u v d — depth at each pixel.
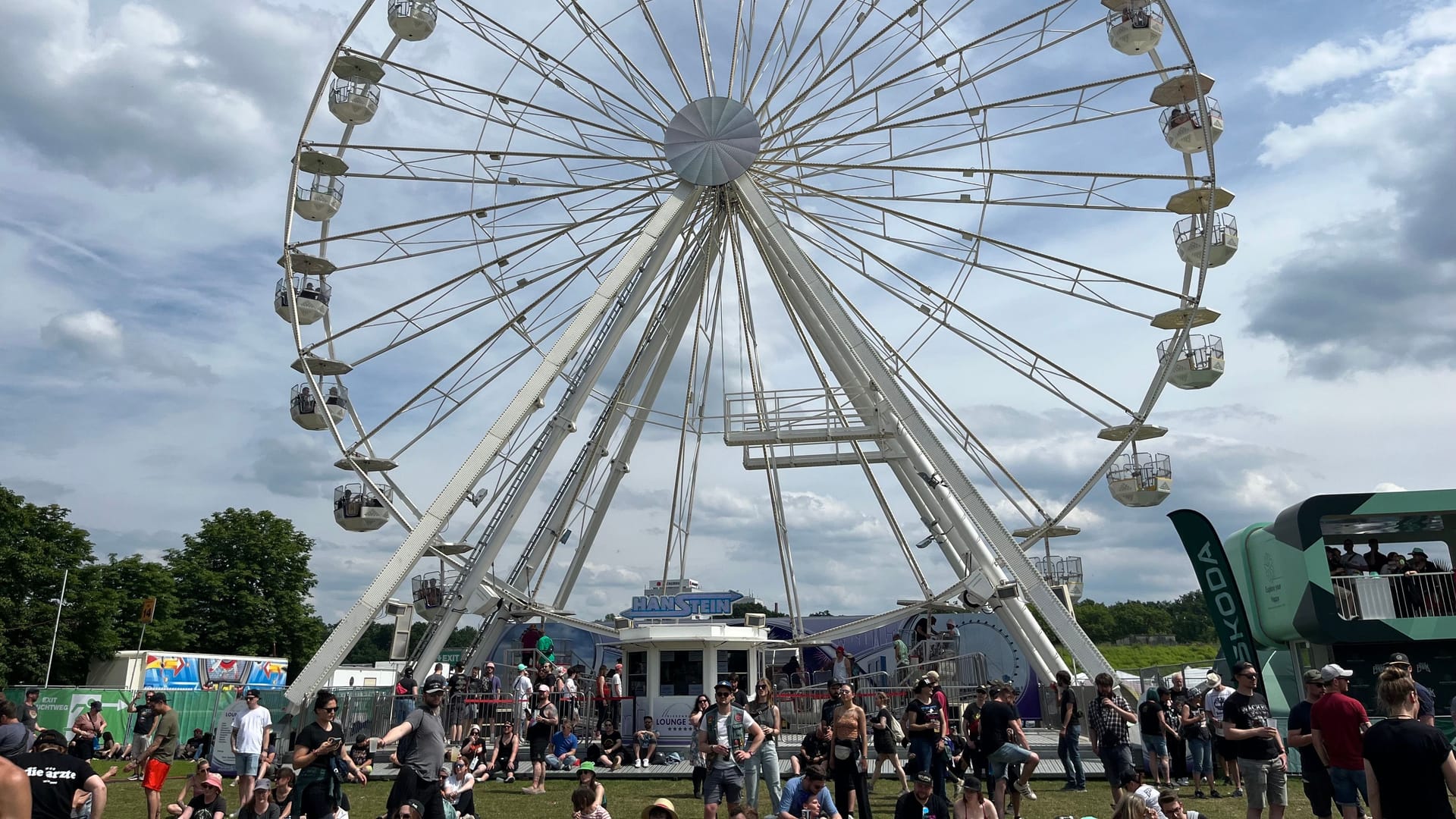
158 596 64.00
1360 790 11.41
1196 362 29.22
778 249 30.23
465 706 26.12
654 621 28.45
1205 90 28.23
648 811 10.79
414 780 11.38
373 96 30.75
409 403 30.66
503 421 27.23
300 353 29.80
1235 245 29.20
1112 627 125.88
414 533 26.50
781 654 37.19
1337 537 24.33
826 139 32.16
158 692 19.70
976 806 12.45
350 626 25.75
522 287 32.16
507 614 33.53
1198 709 20.56
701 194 32.12
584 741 26.11
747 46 32.81
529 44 31.00
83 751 16.59
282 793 13.88
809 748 16.00
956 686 27.77
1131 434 30.08
